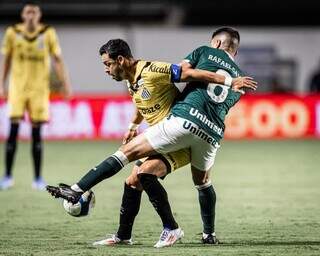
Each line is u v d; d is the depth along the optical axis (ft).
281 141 173.06
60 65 104.22
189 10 252.42
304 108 177.99
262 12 254.27
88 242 64.75
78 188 59.41
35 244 63.72
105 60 60.29
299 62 234.79
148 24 249.34
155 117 61.00
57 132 175.32
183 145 59.67
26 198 94.12
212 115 59.67
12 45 101.76
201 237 67.10
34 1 101.91
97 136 175.52
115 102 175.22
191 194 97.14
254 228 72.13
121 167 59.82
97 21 246.68
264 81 233.76
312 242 64.28
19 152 151.84
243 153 148.87
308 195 95.76
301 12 255.29
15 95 102.32
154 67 59.47
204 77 58.75
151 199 60.64
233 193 97.50
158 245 61.36
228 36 62.59
